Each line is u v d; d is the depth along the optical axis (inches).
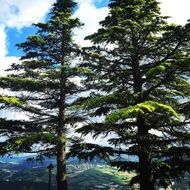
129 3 821.9
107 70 852.0
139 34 806.5
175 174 753.0
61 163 1010.1
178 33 729.0
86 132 789.9
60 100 1047.6
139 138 717.3
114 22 805.2
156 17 757.9
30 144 922.7
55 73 976.3
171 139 754.2
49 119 1050.1
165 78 739.4
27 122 1037.2
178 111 741.3
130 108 605.6
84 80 1002.1
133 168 817.5
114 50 839.1
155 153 775.1
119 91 796.0
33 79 994.7
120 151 792.9
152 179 770.8
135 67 842.8
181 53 817.5
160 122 784.3
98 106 715.4
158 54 854.5
